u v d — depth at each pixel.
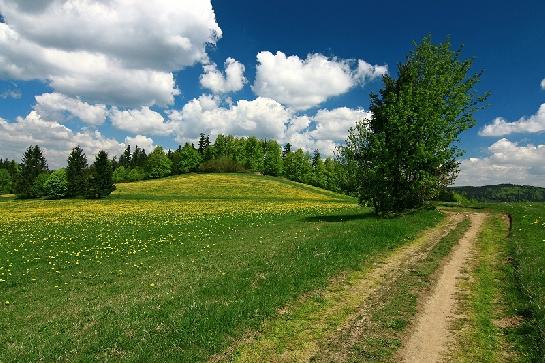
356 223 32.75
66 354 11.52
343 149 40.81
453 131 39.41
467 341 11.43
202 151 198.12
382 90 43.97
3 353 11.93
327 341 11.81
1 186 146.25
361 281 17.12
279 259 21.20
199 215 54.41
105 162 105.25
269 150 172.00
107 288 19.56
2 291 20.23
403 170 39.28
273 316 13.62
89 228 43.66
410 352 10.97
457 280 16.77
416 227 29.19
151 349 11.45
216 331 12.37
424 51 43.50
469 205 50.06
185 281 18.84
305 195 115.19
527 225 28.22
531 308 12.88
